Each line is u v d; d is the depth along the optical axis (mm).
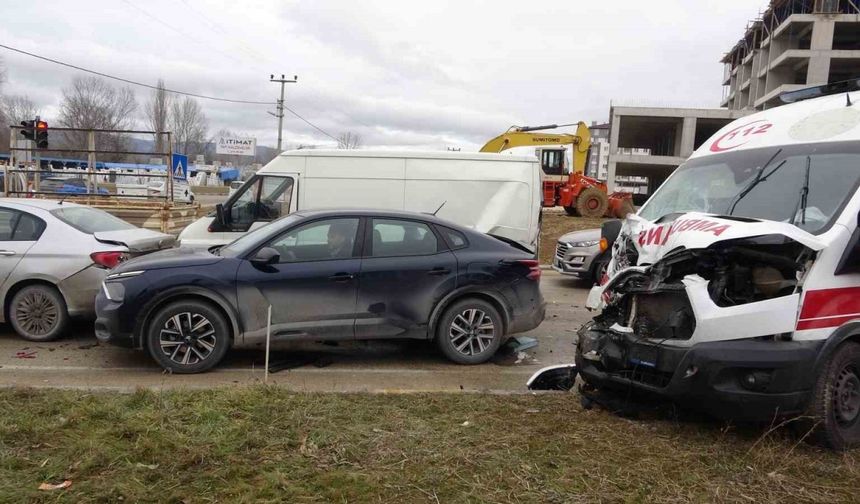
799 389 3609
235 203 9188
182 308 5578
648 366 4027
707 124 57500
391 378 5672
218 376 5570
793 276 3732
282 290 5715
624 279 4402
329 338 5855
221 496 3045
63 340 6797
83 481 3129
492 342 6246
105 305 5594
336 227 5988
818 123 4559
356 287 5855
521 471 3400
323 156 9352
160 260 5719
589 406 4551
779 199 4254
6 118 58906
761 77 79125
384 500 3061
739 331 3652
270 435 3766
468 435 3900
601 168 114062
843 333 3725
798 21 68312
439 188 9375
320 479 3230
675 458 3621
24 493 2984
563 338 7566
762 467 3541
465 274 6102
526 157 9492
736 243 3678
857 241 3809
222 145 76250
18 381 5289
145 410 4090
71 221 7020
